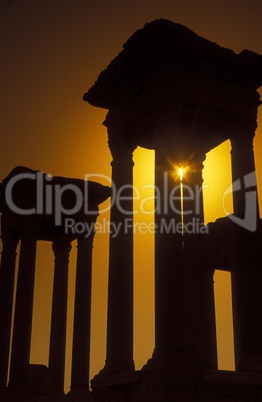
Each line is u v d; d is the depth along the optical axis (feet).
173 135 94.99
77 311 156.35
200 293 107.04
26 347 144.56
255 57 105.29
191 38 98.48
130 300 102.78
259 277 95.45
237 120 105.09
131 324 101.45
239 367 90.33
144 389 81.51
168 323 85.61
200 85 101.35
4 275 164.55
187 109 102.89
